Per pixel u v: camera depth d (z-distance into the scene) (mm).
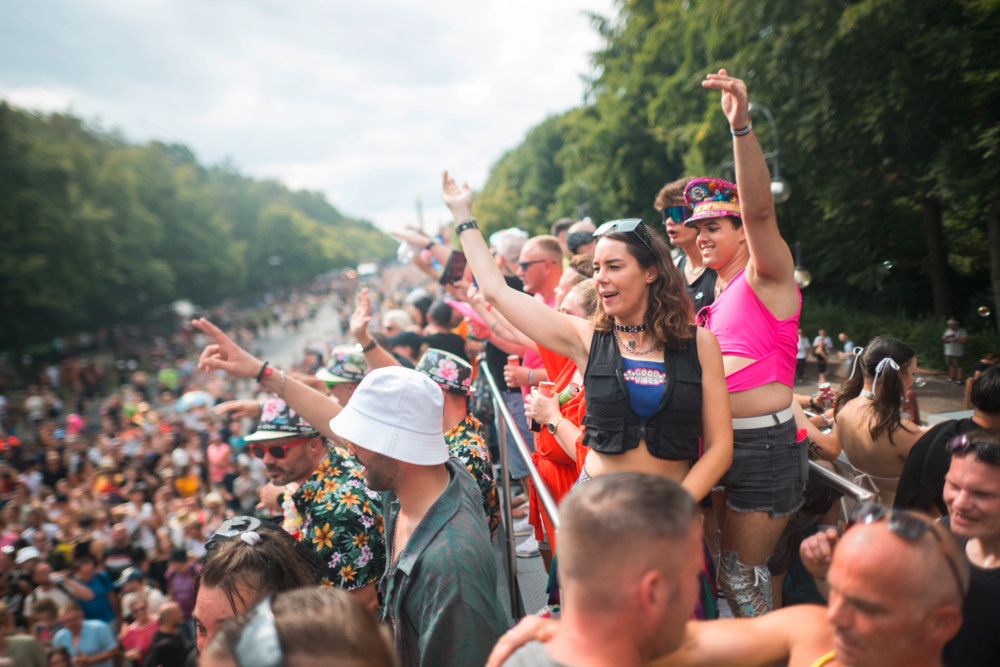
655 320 1927
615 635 1075
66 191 51781
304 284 126875
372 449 1976
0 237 45281
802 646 1255
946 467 2088
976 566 1686
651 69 27859
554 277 4633
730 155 21031
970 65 15477
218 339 2889
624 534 1044
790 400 2205
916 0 16078
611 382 1958
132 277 58312
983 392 2051
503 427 3527
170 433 18562
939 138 17625
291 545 2111
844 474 3137
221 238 84125
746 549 2189
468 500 2045
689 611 1092
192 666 5891
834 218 22797
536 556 3916
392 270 186375
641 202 31047
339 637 1047
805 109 18938
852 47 17281
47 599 7867
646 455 1930
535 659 1124
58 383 40062
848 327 18125
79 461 16812
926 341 15016
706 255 2447
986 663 1635
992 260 17891
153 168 75562
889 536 1082
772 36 19078
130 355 48969
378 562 2652
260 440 2846
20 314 46094
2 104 48656
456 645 1810
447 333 5766
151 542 10195
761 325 2162
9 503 13000
